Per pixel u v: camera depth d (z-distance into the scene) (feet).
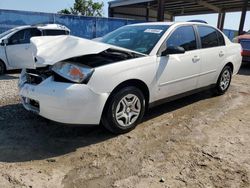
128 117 13.34
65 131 13.65
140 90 13.67
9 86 22.66
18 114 15.65
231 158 11.44
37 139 12.76
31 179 9.68
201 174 10.25
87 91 11.51
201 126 14.75
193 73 16.75
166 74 14.71
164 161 11.08
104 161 10.99
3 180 9.55
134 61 13.15
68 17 50.19
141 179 9.85
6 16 44.24
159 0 60.29
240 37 35.45
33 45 12.78
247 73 32.94
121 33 16.99
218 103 19.01
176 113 16.69
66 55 11.55
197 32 17.53
